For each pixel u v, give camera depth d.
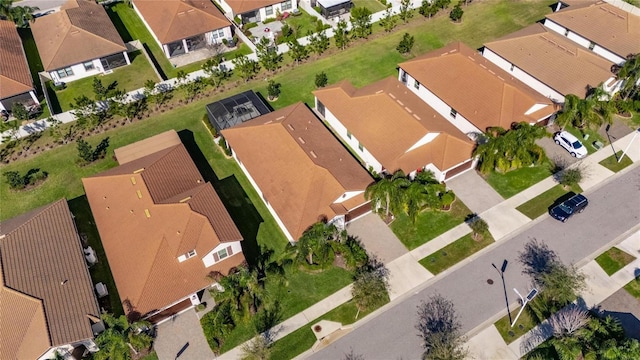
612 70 58.41
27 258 38.81
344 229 44.19
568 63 58.25
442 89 55.81
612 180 49.69
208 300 40.22
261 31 71.75
